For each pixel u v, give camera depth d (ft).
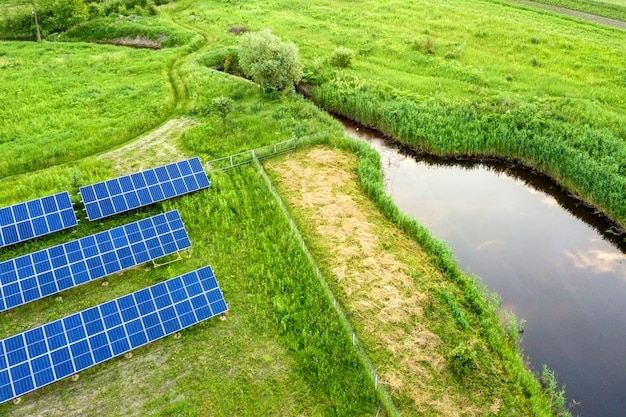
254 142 120.06
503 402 65.77
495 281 89.15
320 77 157.17
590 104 135.44
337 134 126.41
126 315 69.10
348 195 105.19
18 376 61.36
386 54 175.32
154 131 126.21
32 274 74.38
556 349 76.69
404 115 134.41
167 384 65.77
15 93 144.15
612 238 100.73
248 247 88.07
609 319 82.17
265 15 216.95
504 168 122.93
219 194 99.91
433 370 69.10
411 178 118.73
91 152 116.37
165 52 177.37
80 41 204.74
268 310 76.07
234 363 68.49
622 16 217.97
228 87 147.84
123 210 91.50
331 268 85.56
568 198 111.75
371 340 72.90
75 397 63.82
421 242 92.68
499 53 174.70
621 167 109.91
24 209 85.71
